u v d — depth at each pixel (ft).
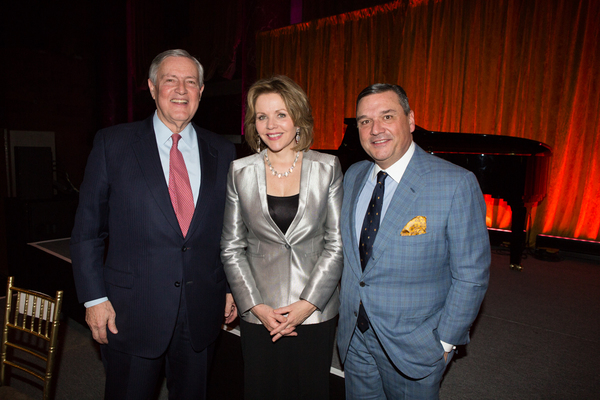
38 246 10.49
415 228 4.10
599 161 16.69
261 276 4.83
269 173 4.94
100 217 4.74
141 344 4.70
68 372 8.18
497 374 7.70
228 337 6.26
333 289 4.75
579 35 17.01
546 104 18.03
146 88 29.53
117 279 4.71
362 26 23.47
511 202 13.85
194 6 29.01
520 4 18.40
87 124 26.68
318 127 25.76
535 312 10.65
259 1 26.91
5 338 5.30
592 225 16.90
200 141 5.16
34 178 14.70
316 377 4.87
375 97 4.29
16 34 22.82
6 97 22.47
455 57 20.47
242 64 27.40
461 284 4.02
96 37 26.76
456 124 20.72
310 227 4.79
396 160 4.42
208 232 4.97
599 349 8.70
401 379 4.35
